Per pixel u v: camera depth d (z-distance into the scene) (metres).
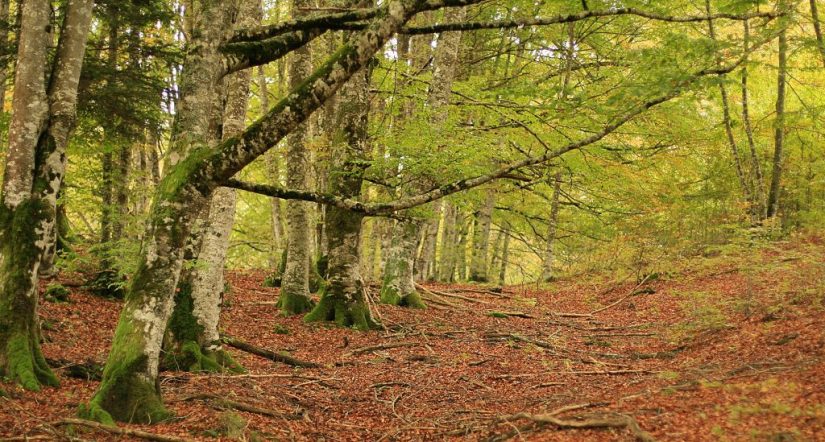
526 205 23.62
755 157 18.03
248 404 7.78
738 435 5.28
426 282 23.23
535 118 13.41
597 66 16.30
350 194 13.77
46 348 9.05
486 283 23.47
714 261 17.22
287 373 9.81
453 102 15.41
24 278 7.43
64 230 15.12
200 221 9.27
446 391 9.24
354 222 13.91
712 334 10.66
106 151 14.11
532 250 28.31
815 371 6.59
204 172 6.50
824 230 16.27
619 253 19.45
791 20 13.02
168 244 6.57
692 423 5.78
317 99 6.44
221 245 9.74
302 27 7.26
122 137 13.99
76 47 7.99
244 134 6.47
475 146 11.93
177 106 6.81
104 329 10.98
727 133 18.25
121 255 11.20
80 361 8.57
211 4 6.84
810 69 15.99
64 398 6.94
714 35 15.99
